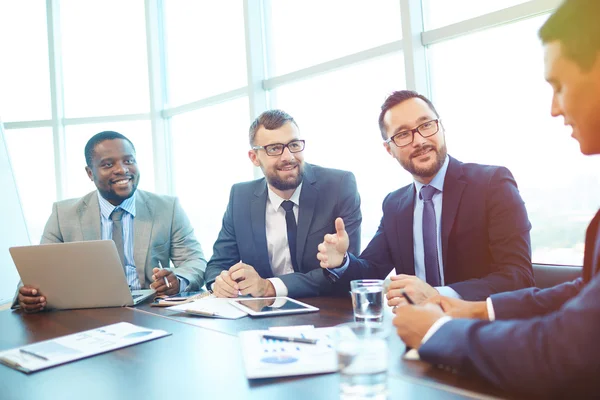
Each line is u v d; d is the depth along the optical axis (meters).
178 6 4.17
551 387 0.68
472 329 0.81
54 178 4.16
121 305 1.71
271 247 2.18
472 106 2.60
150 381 0.89
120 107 4.21
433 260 1.78
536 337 0.71
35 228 4.17
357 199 2.19
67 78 4.20
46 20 4.15
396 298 1.32
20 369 0.99
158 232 2.42
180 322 1.38
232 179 3.86
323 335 1.10
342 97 3.18
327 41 3.26
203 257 2.46
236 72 3.79
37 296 1.70
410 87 2.71
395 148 1.80
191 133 4.14
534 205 2.40
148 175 4.19
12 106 4.18
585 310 0.67
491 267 1.64
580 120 0.78
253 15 3.53
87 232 2.38
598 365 0.65
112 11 4.20
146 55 4.18
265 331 1.16
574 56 0.76
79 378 0.93
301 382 0.84
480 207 1.68
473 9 2.59
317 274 1.76
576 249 2.29
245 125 3.77
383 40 2.97
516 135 2.45
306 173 2.22
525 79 2.41
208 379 0.88
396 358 0.94
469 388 0.77
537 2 2.30
